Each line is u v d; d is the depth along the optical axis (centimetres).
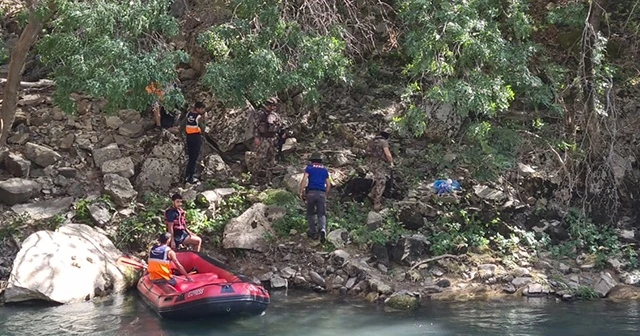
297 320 894
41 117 1366
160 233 1132
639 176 1273
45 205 1166
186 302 881
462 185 1249
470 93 1040
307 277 1056
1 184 1162
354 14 1475
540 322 875
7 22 1545
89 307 951
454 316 905
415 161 1335
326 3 1261
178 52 991
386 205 1212
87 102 1412
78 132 1341
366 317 905
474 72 1068
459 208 1202
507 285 1031
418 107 1210
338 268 1068
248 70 1055
